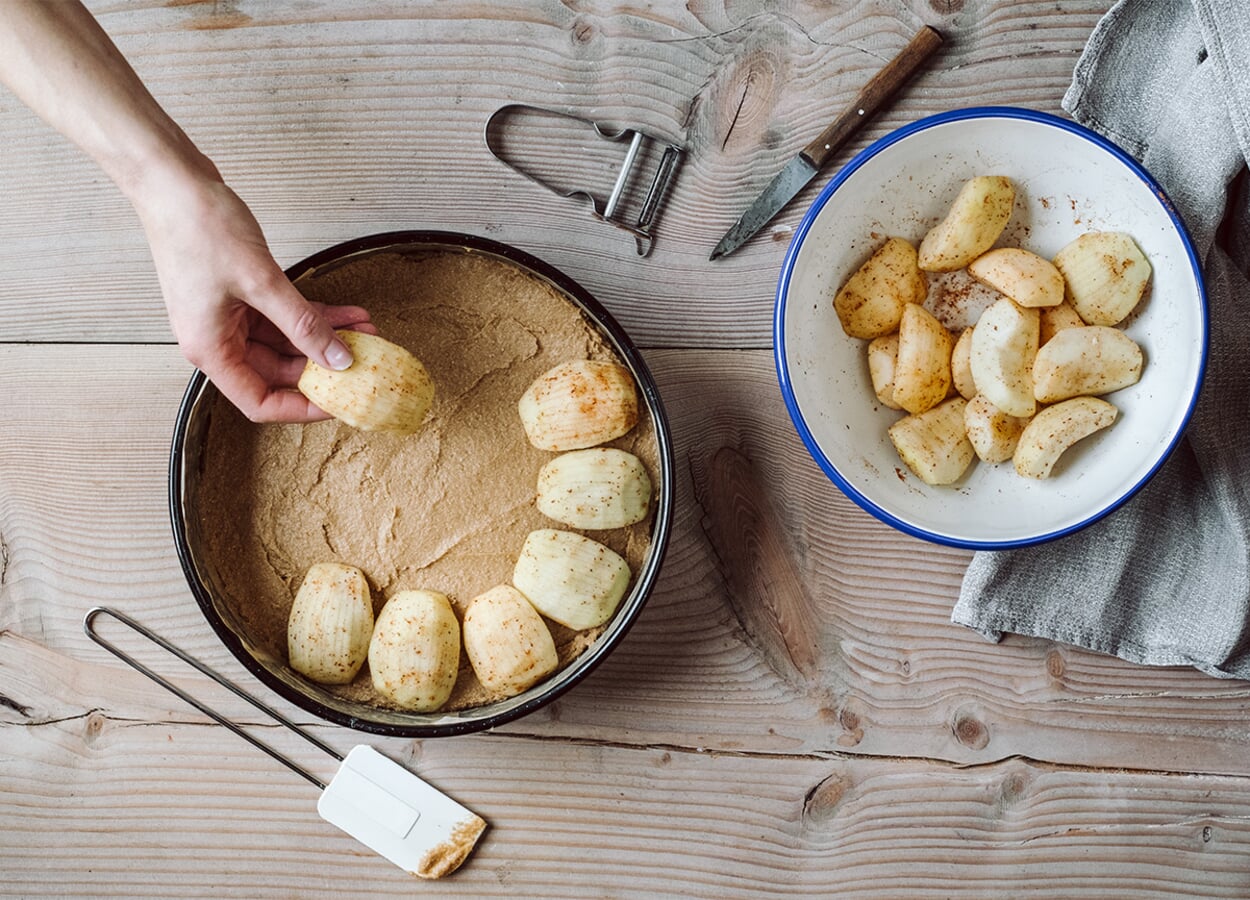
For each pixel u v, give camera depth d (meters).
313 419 0.85
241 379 0.83
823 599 0.91
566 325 0.87
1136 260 0.83
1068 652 0.91
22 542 0.93
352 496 0.88
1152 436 0.83
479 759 0.92
